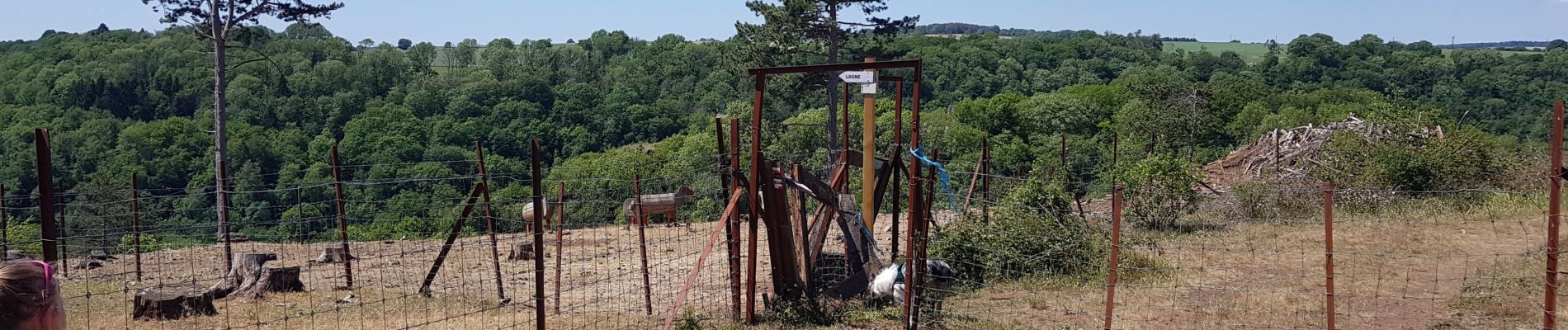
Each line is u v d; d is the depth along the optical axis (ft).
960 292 30.53
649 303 29.04
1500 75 173.78
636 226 55.06
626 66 257.55
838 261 35.70
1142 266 34.42
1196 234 42.73
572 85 213.46
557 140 187.32
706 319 28.07
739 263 27.81
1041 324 26.84
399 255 44.37
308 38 221.66
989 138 162.71
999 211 36.35
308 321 28.81
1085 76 227.61
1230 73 233.76
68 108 153.58
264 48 199.21
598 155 173.06
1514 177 54.75
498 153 177.99
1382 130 65.21
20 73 170.30
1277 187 53.26
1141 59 261.65
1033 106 183.11
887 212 50.90
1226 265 35.40
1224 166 69.77
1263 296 29.84
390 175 137.39
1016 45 257.75
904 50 130.31
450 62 276.41
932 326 26.48
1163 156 47.96
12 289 8.61
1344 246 39.70
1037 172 41.52
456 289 34.86
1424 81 190.39
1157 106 142.20
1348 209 51.52
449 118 182.60
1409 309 28.30
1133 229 42.73
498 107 190.90
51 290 9.09
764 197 28.45
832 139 127.65
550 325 27.43
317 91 184.55
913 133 25.71
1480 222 45.73
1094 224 39.93
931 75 226.79
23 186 116.67
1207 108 137.08
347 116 174.60
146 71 169.17
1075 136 164.25
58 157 126.11
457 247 46.80
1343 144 61.87
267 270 33.86
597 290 32.22
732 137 27.71
